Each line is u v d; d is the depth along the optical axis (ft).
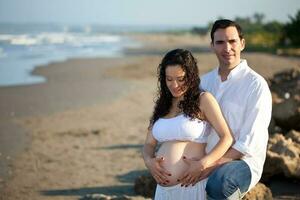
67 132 34.04
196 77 11.68
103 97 51.65
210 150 11.73
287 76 32.17
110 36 331.36
